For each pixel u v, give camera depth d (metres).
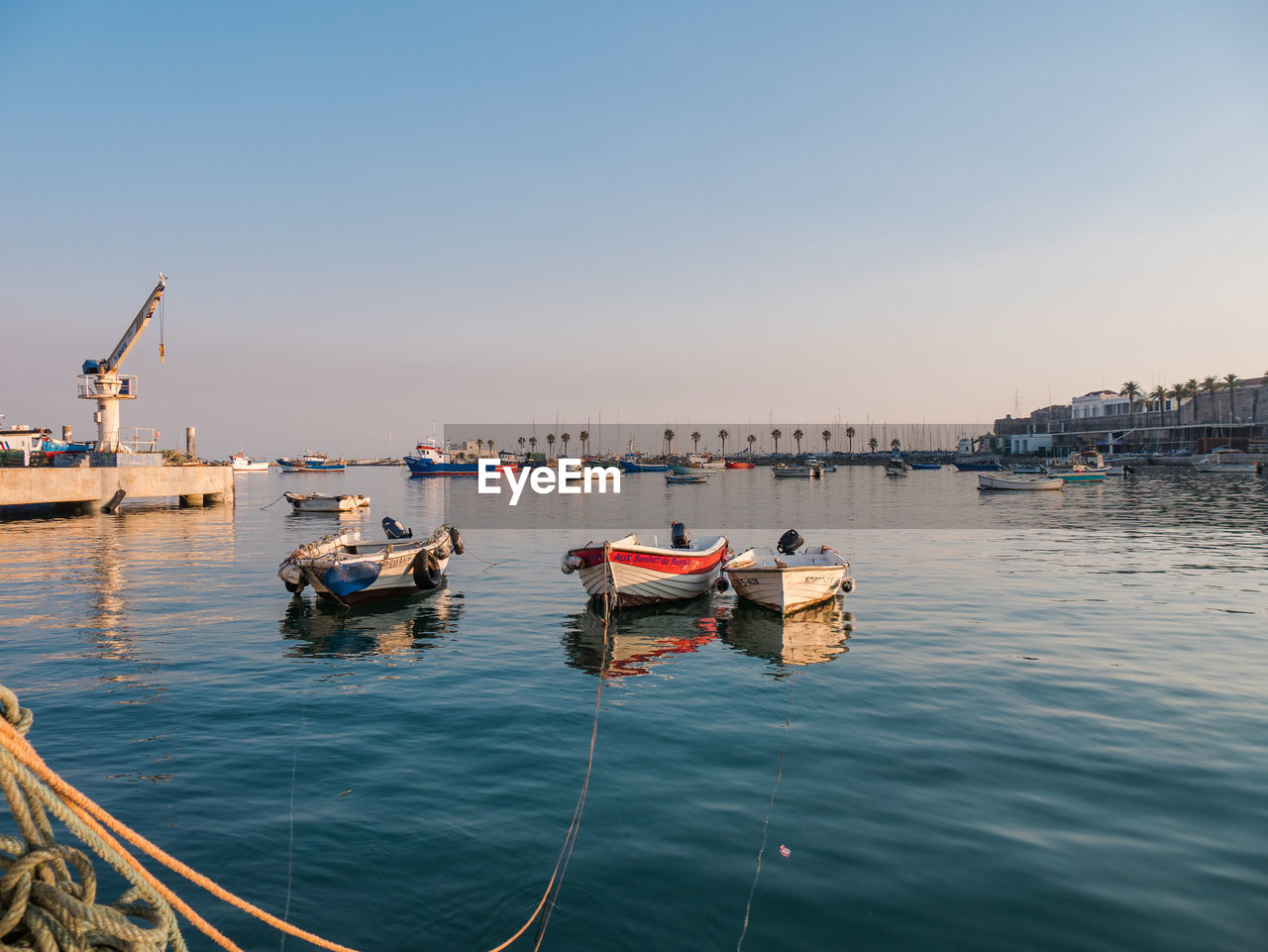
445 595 22.17
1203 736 9.81
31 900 2.23
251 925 5.93
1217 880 6.42
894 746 9.62
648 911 6.09
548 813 7.81
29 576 24.42
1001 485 82.69
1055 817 7.59
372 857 6.92
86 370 49.62
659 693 12.13
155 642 15.70
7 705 2.22
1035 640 15.41
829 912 6.02
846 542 35.69
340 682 12.88
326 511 55.88
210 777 8.73
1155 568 25.83
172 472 52.88
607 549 18.38
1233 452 116.12
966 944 5.60
